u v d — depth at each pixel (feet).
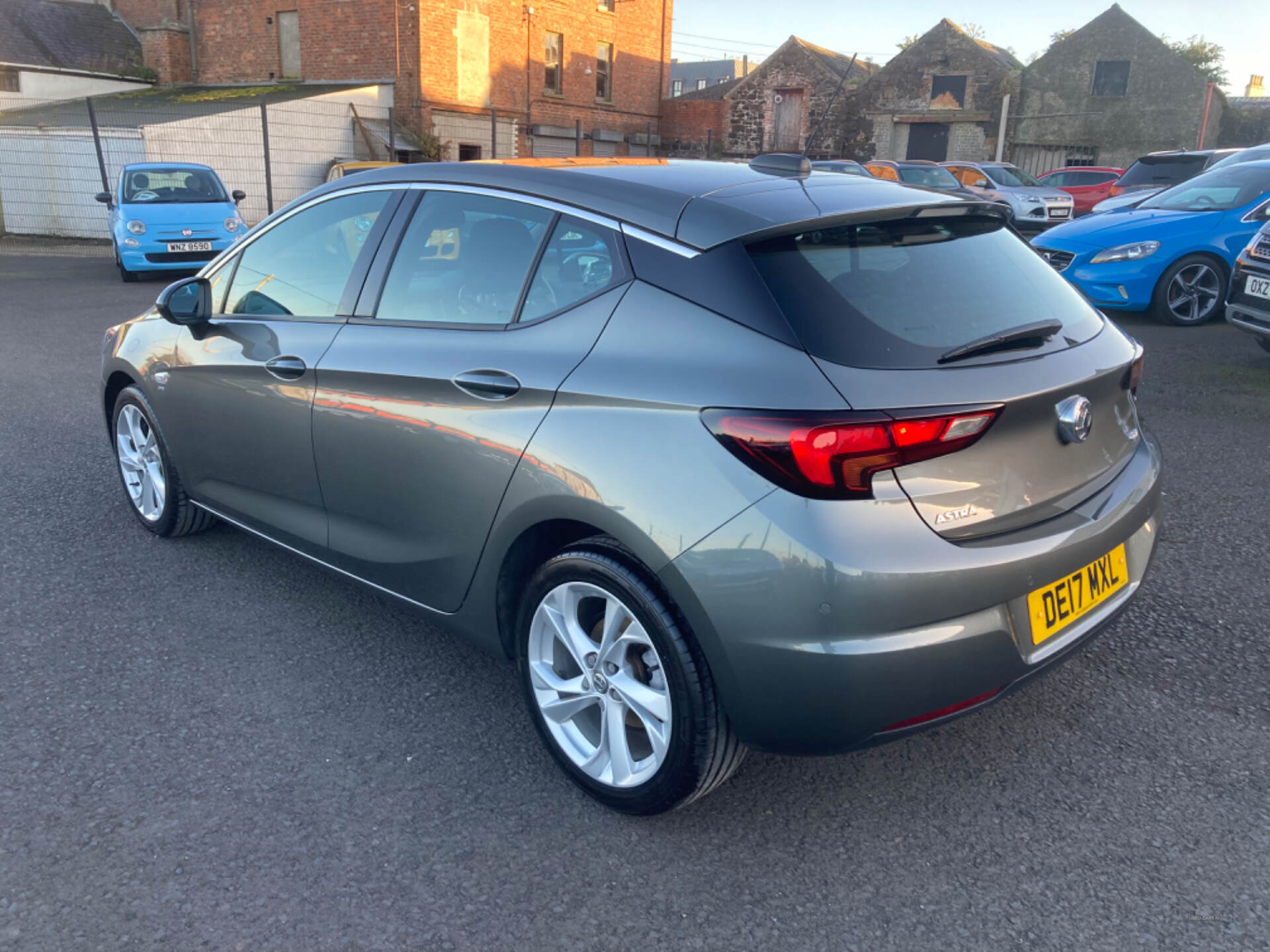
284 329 10.71
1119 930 6.86
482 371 8.32
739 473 6.70
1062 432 7.43
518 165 9.24
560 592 8.07
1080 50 113.39
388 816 8.04
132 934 6.73
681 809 8.21
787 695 6.72
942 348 7.00
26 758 8.68
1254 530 14.14
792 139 118.52
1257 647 10.79
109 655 10.55
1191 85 111.24
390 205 10.04
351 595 12.18
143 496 13.89
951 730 9.35
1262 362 25.23
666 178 8.51
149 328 13.14
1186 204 31.42
